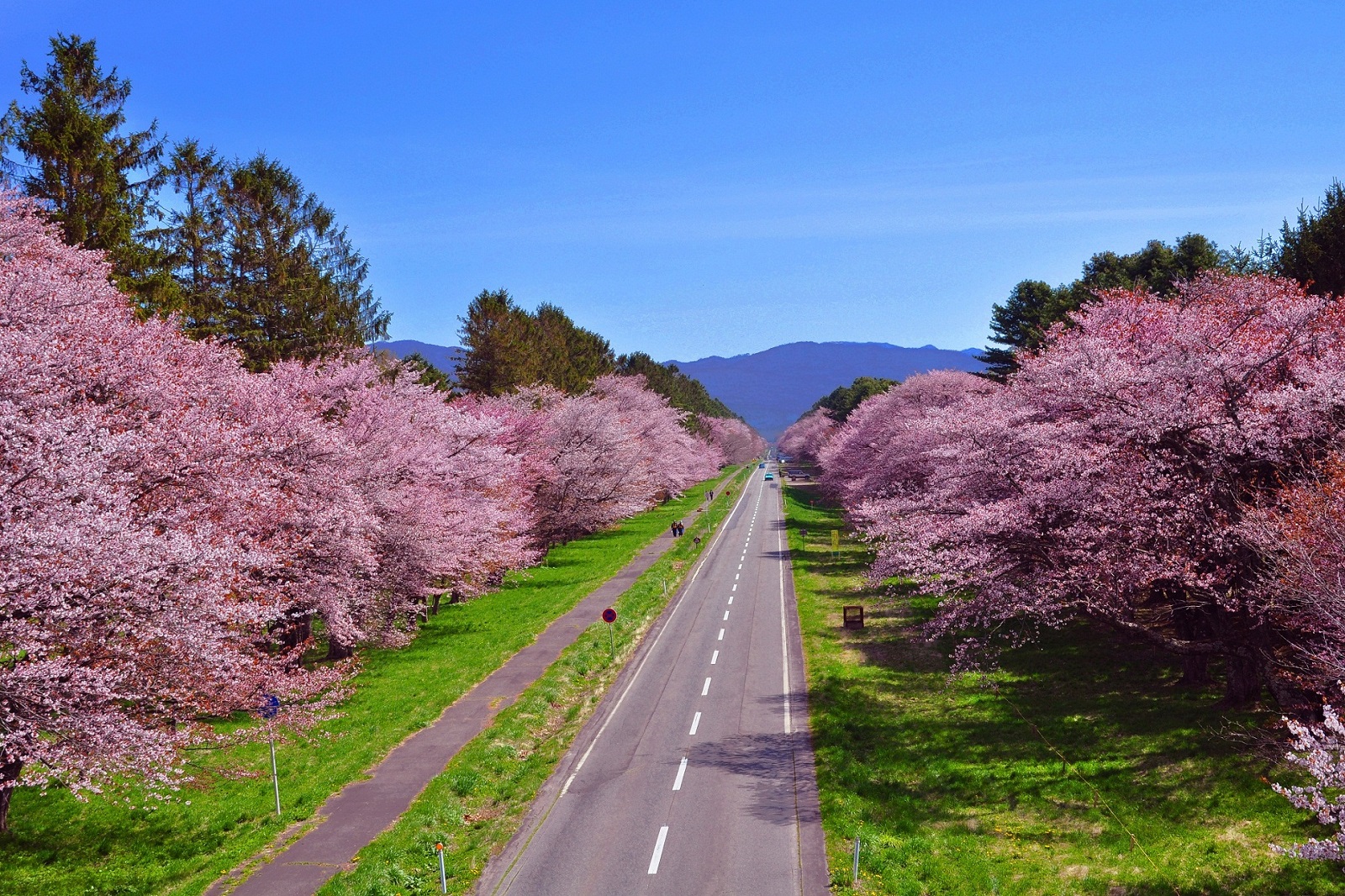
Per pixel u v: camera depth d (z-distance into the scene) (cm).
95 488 1538
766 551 6706
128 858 1683
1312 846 1115
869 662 3238
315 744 2378
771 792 2020
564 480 5544
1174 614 2611
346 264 6344
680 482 10650
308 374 3259
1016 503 2156
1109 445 2125
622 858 1691
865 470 5850
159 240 4419
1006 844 1698
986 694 2719
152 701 1703
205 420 2119
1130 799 1809
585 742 2436
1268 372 2200
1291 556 1617
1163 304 3075
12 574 1373
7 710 1419
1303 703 1811
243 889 1557
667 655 3481
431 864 1659
